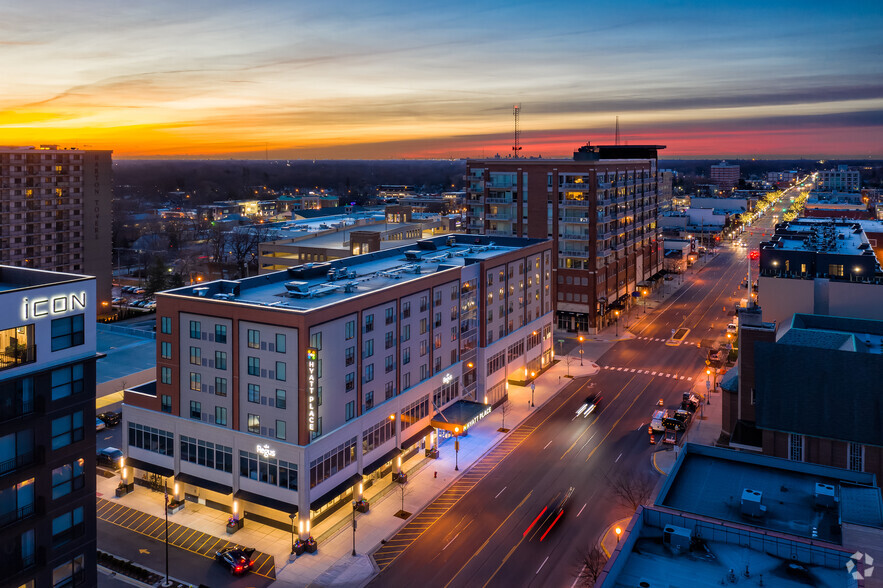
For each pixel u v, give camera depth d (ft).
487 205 524.52
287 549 219.82
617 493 255.70
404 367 277.44
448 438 311.27
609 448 299.58
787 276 358.23
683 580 128.26
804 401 253.44
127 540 225.35
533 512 242.78
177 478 246.88
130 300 628.28
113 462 279.69
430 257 364.38
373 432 256.93
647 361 434.30
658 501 168.96
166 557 203.21
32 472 148.25
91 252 579.89
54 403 151.84
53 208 550.77
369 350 253.85
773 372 258.78
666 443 299.99
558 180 496.23
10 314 142.61
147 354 402.52
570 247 500.74
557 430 320.91
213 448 240.53
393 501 251.60
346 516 239.71
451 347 314.55
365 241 520.42
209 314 236.22
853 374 247.70
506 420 334.24
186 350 243.40
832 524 165.78
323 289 269.44
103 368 374.02
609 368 419.95
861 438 244.22
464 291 324.60
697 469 197.88
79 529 158.40
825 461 250.98
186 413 246.27
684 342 479.82
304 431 221.05
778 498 179.63
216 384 238.27
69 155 557.74
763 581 127.65
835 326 309.83
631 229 577.84
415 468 279.49
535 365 407.64
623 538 135.64
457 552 217.15
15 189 526.16
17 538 146.30
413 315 282.77
